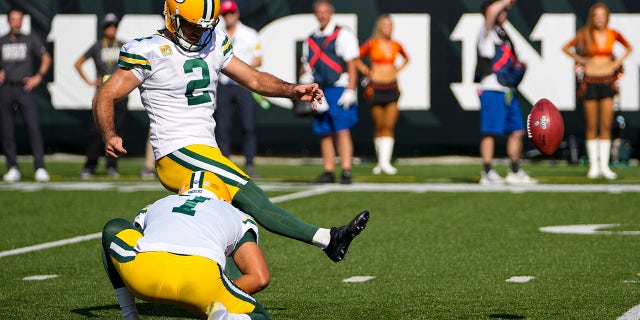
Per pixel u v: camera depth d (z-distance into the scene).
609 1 43.50
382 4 44.28
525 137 46.62
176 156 15.08
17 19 36.31
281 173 40.41
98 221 26.17
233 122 46.16
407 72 44.53
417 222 25.69
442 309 15.56
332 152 35.00
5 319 15.09
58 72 45.72
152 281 11.36
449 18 44.25
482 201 29.98
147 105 15.20
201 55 15.16
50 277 18.61
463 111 44.53
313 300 16.41
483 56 34.62
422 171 41.72
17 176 37.06
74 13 45.47
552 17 43.75
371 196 31.39
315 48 33.66
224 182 14.67
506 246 21.83
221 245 11.88
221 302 11.38
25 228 25.00
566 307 15.59
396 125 44.94
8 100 36.66
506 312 15.27
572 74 44.03
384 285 17.67
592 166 37.81
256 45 35.53
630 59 43.62
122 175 39.88
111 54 37.94
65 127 46.03
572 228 24.50
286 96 15.70
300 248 22.08
